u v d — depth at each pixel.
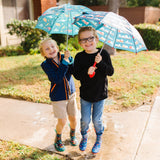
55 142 2.96
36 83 5.66
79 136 3.30
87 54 2.69
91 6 17.23
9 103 4.65
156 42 10.27
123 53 9.39
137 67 6.66
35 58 8.34
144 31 10.44
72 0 16.52
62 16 3.09
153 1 22.17
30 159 2.70
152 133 3.28
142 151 2.86
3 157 2.74
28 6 11.98
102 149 2.93
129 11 16.05
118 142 3.08
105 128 3.47
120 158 2.73
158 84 5.34
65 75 2.76
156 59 7.79
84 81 2.71
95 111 2.81
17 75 6.32
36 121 3.80
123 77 5.73
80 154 2.83
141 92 4.86
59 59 2.74
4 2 10.60
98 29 2.93
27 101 4.75
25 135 3.33
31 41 9.50
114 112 4.07
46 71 2.67
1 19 10.37
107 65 2.65
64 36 9.92
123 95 4.71
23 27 9.37
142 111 4.05
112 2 8.36
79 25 3.04
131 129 3.42
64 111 2.76
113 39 2.83
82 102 2.80
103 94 2.75
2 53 9.48
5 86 5.50
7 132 3.43
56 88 2.72
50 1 12.55
